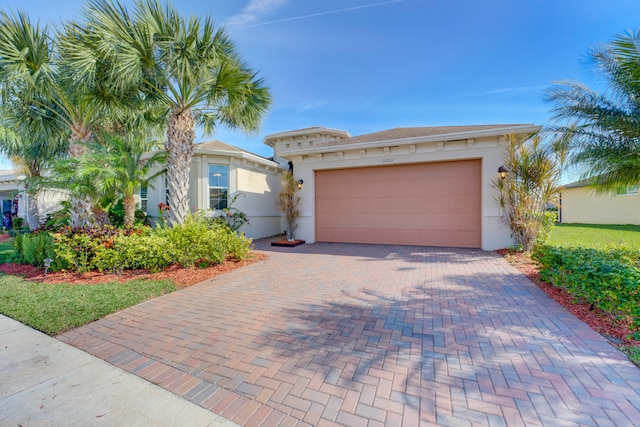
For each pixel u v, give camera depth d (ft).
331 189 37.93
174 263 22.88
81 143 23.79
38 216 46.03
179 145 25.21
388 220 35.24
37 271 22.08
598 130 21.18
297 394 7.72
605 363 8.83
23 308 14.16
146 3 20.39
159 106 27.84
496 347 9.95
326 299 15.37
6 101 22.16
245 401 7.49
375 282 18.56
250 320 12.76
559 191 26.53
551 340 10.35
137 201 42.91
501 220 29.50
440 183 32.83
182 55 21.12
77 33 20.22
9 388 8.11
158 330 11.89
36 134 26.45
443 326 11.75
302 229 38.32
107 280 19.33
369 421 6.68
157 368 9.11
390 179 35.04
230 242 24.95
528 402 7.18
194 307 14.49
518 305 13.92
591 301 12.53
